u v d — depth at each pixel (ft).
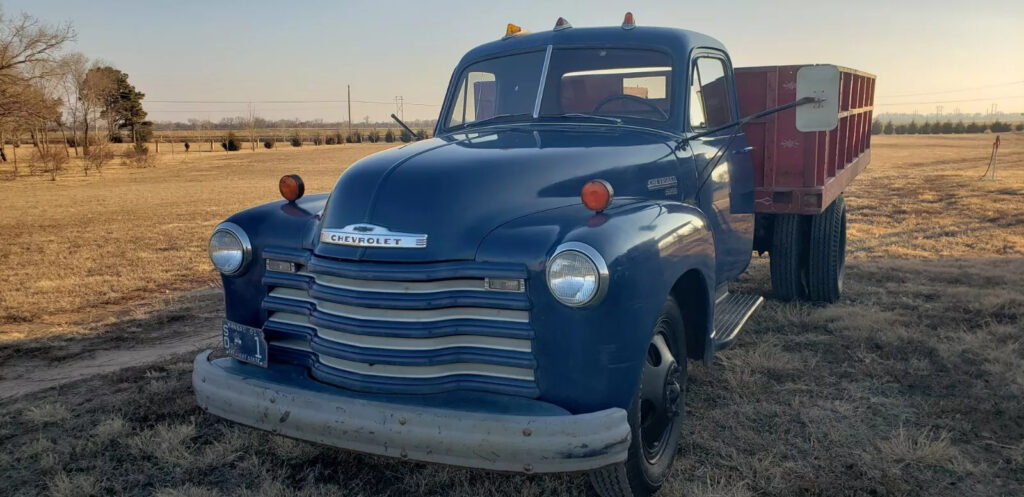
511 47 14.39
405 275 8.68
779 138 17.83
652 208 9.99
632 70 13.41
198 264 35.83
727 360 16.25
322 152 235.20
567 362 8.47
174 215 63.62
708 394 14.38
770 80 17.65
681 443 12.19
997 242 32.89
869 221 42.06
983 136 273.33
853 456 11.59
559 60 13.79
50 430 13.70
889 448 11.62
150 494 11.09
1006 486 10.61
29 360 19.47
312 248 9.85
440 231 8.93
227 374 9.70
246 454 12.28
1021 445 11.82
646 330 8.86
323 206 11.05
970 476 10.91
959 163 106.42
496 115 14.11
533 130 12.58
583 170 10.43
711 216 13.69
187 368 17.24
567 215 9.23
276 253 10.01
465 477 11.21
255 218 10.56
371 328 8.75
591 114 13.39
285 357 10.07
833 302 20.89
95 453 12.55
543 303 8.45
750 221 16.35
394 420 8.34
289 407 8.95
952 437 12.19
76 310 26.50
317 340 9.30
